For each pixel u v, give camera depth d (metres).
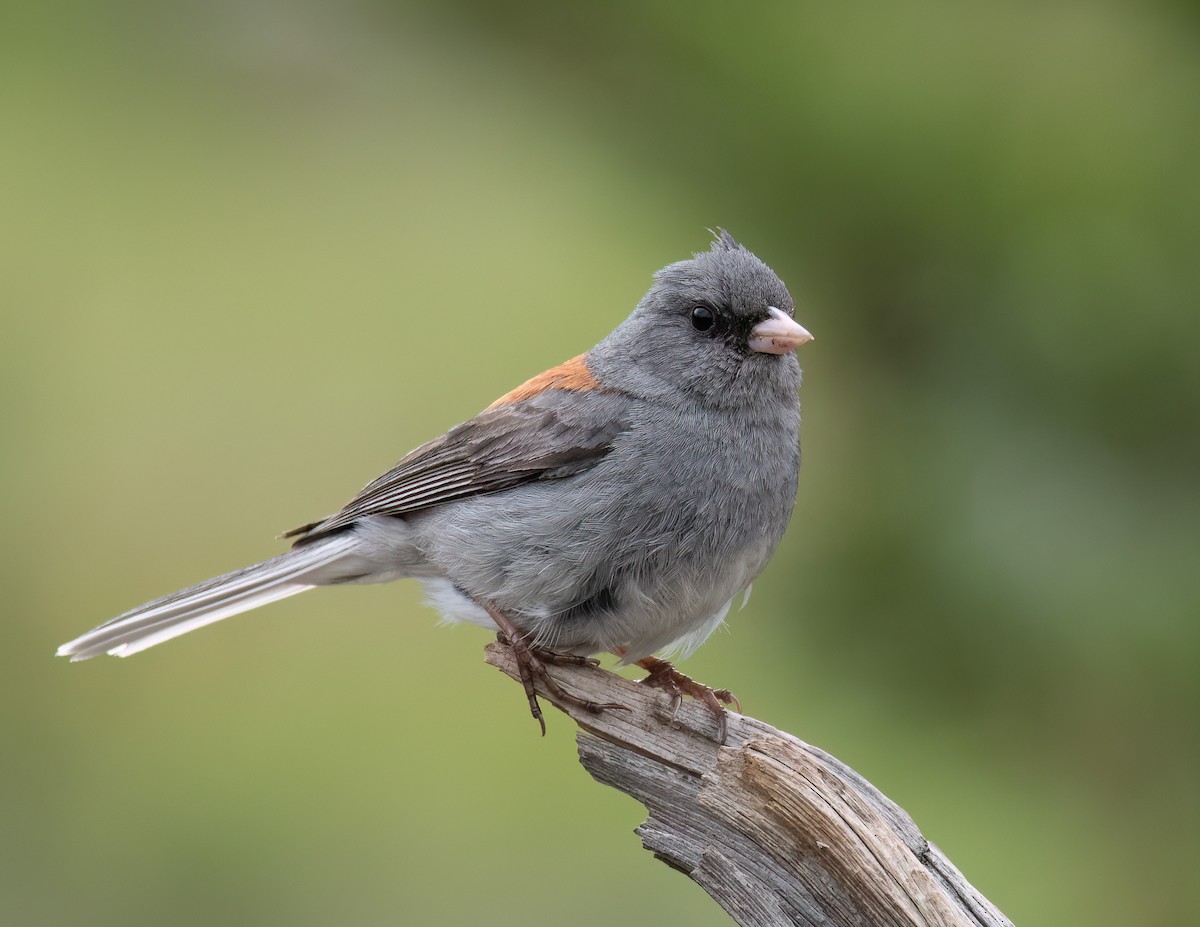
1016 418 10.29
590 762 6.89
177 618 8.68
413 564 8.59
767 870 6.19
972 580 9.93
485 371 12.47
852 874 5.88
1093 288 10.20
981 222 10.53
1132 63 10.73
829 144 10.84
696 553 7.59
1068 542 9.83
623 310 12.66
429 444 8.45
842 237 10.97
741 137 11.39
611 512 7.54
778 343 7.66
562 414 7.91
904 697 10.22
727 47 11.26
